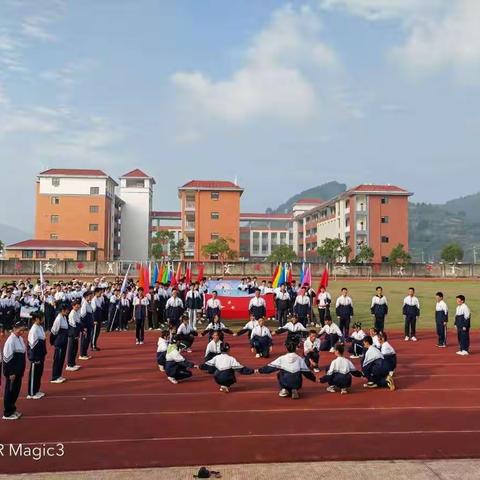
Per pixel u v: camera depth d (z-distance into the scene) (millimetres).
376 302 19172
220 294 24547
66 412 10086
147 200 88625
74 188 75375
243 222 119688
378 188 77750
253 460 7672
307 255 99812
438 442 8438
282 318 21375
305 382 12891
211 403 10820
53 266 53781
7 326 20766
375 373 12047
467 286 47594
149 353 16766
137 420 9586
